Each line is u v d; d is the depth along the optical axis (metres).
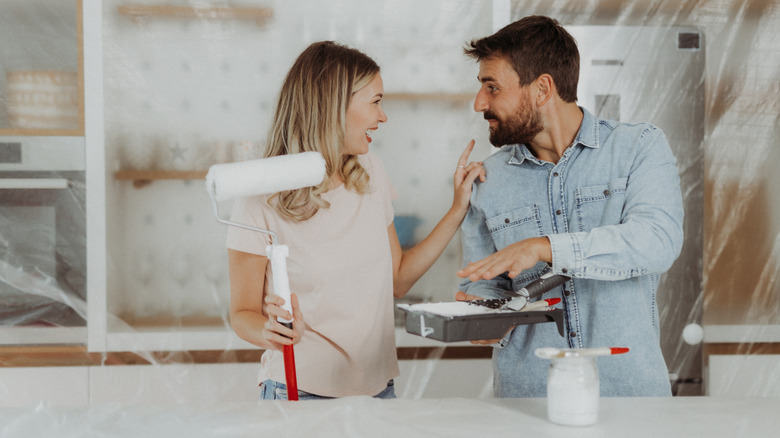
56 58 1.88
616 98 1.91
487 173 1.29
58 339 1.88
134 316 1.90
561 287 1.18
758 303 1.93
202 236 1.92
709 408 0.86
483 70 1.18
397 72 1.94
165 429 0.79
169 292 1.91
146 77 1.89
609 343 1.15
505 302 0.98
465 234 1.33
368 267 1.21
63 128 1.89
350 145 1.23
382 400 0.90
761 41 1.92
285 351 0.93
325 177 1.17
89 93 1.87
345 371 1.19
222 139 1.92
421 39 1.93
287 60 1.92
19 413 0.85
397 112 1.94
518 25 1.16
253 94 1.92
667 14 1.93
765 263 1.93
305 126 1.20
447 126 1.95
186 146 1.91
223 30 1.90
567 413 0.79
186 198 1.91
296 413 0.84
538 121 1.17
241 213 1.17
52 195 1.88
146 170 1.90
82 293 1.89
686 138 1.92
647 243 1.02
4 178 1.87
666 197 1.09
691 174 1.93
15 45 1.87
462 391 1.87
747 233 1.93
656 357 1.14
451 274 1.94
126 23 1.88
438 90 1.94
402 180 1.95
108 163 1.89
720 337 1.93
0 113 1.88
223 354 1.88
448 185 1.96
